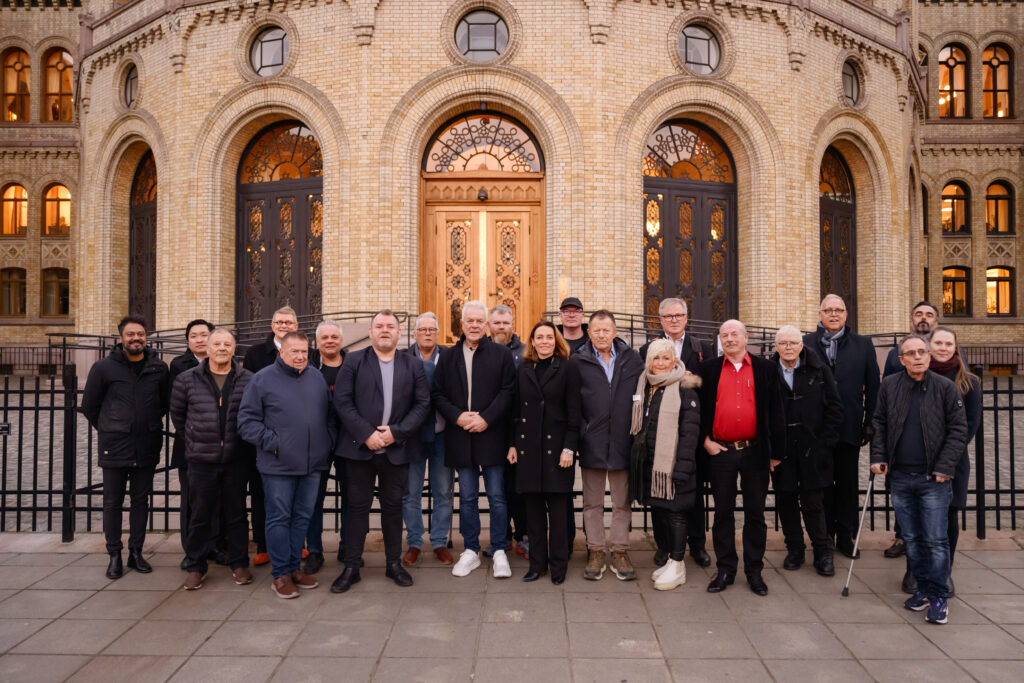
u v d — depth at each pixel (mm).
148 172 17062
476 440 5023
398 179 13438
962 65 24484
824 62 15141
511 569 5148
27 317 24359
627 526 4973
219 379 4871
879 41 15961
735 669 3545
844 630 4023
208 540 4801
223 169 14680
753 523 4664
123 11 16250
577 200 13289
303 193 14672
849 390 5348
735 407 4664
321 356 5449
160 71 15141
